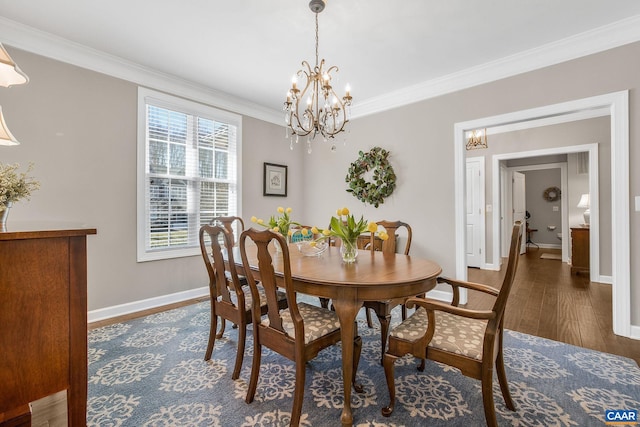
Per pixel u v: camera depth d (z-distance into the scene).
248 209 3.92
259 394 1.62
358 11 2.06
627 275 2.27
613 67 2.30
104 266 2.70
